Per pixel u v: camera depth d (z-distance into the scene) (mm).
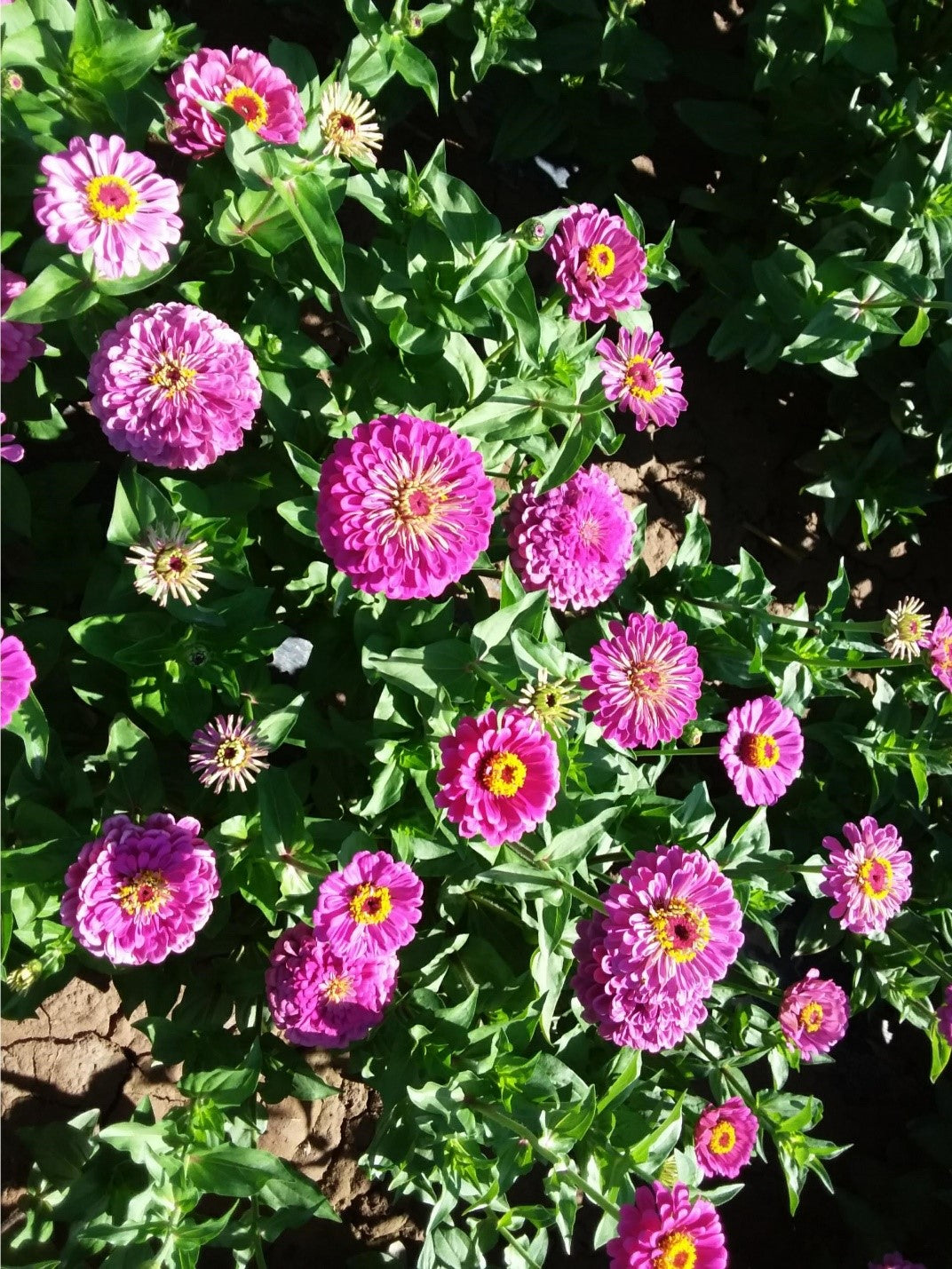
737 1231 928
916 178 854
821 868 740
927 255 840
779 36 883
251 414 586
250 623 609
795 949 884
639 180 996
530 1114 637
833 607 843
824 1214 959
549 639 682
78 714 692
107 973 654
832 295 837
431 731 635
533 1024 659
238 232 618
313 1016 608
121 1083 770
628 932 611
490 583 869
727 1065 758
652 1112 670
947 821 944
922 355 941
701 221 994
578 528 696
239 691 627
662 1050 705
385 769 646
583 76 893
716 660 829
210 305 675
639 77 894
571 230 671
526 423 687
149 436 559
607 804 674
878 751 872
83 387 687
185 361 559
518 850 633
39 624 642
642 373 746
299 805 600
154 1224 602
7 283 556
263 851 612
